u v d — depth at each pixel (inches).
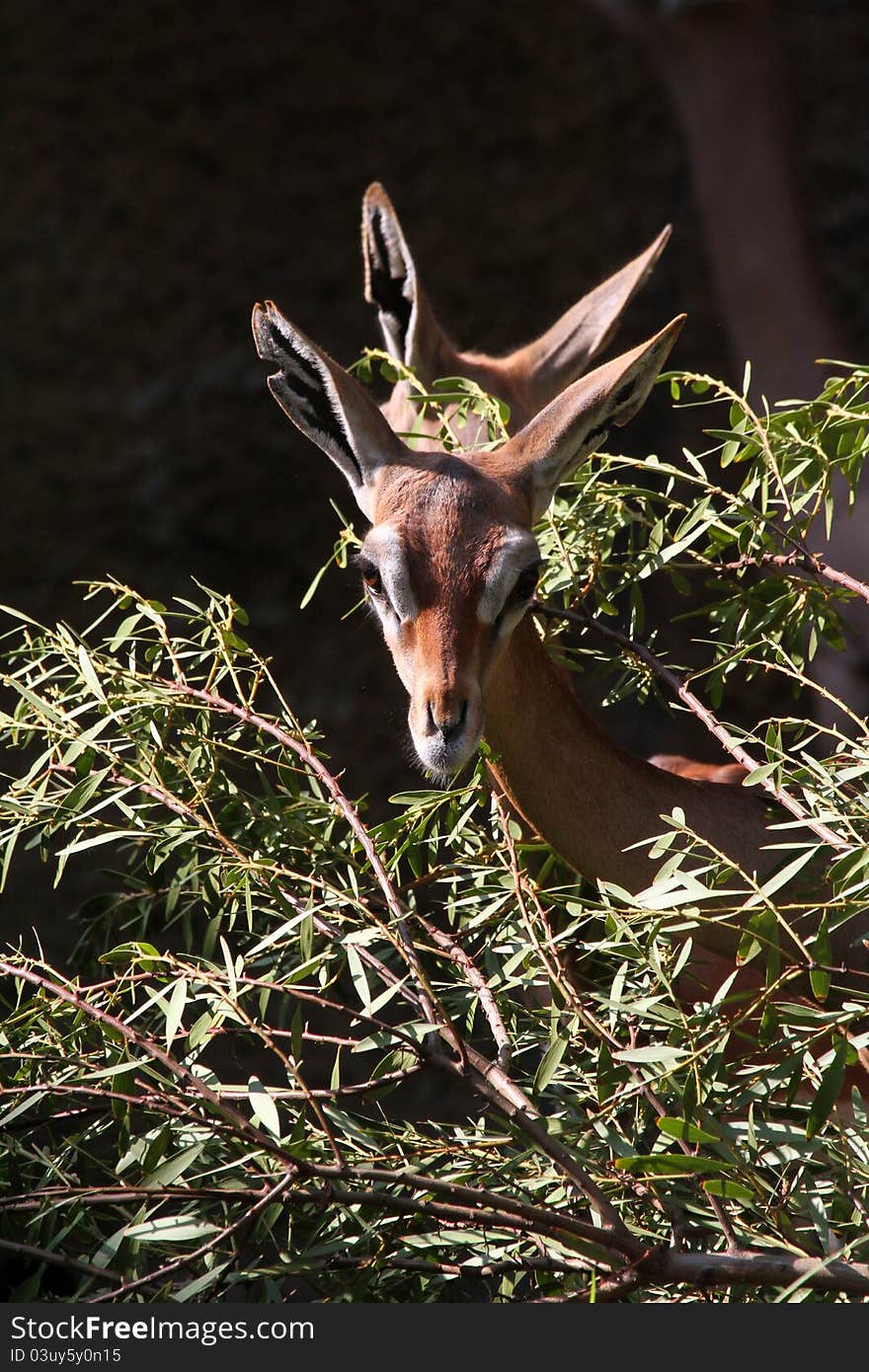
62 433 957.8
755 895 244.5
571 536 344.2
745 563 319.0
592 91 1108.5
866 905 245.4
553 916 315.9
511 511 298.4
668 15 556.1
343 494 911.0
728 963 324.2
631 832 310.0
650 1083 242.8
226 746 295.1
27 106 1153.4
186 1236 226.7
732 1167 217.5
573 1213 239.9
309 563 873.5
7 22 1190.3
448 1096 575.2
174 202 1100.5
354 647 821.2
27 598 859.4
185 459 933.8
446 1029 242.4
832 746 536.4
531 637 306.8
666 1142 243.4
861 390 307.9
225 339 1018.7
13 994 364.5
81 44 1181.1
